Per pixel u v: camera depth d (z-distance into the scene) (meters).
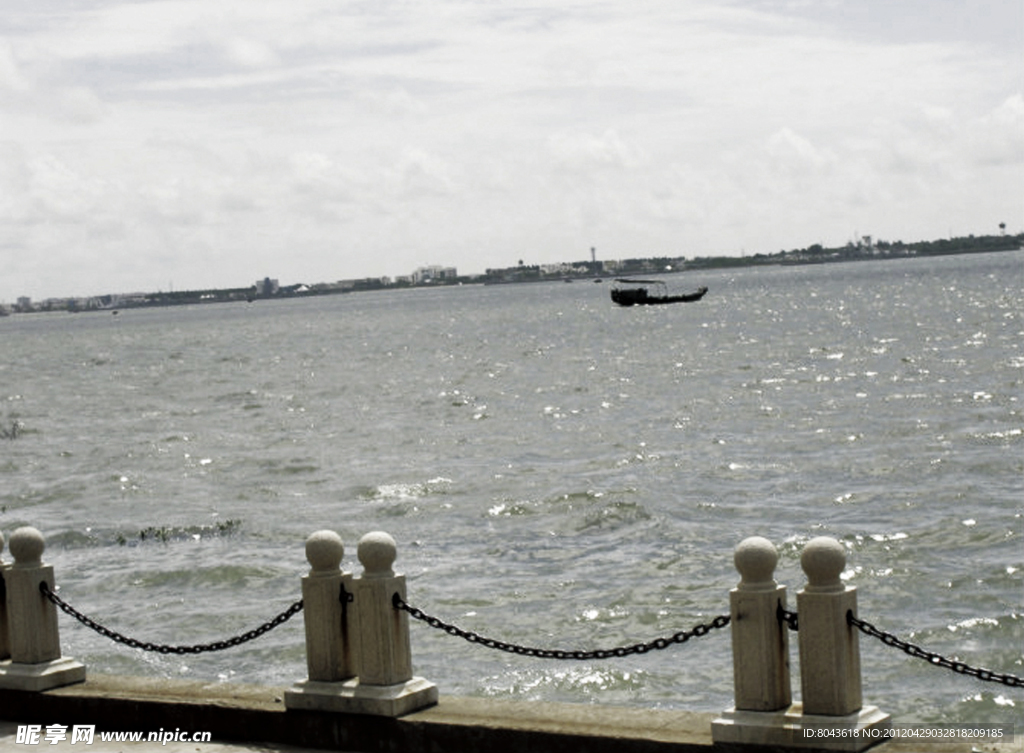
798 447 37.81
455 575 22.56
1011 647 17.25
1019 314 108.19
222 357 115.31
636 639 18.28
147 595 22.08
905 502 27.72
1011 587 20.19
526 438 44.06
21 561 11.51
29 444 49.22
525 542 25.36
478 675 16.81
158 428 54.06
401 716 9.92
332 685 10.19
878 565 22.12
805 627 8.66
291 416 57.09
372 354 107.12
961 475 30.94
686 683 16.23
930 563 22.11
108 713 10.93
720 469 34.03
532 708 9.90
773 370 68.69
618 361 82.56
